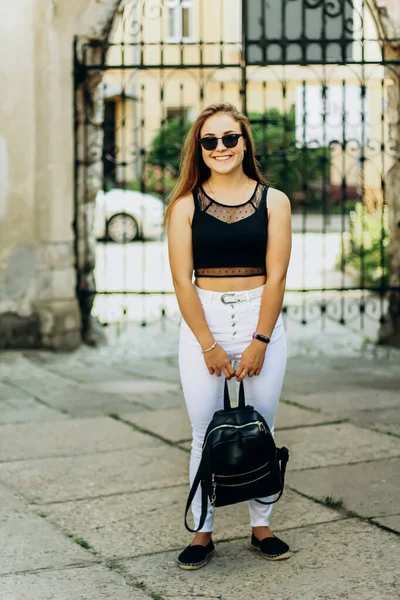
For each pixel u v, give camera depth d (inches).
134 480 208.1
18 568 158.9
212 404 153.3
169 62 925.2
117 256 686.5
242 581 152.3
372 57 837.8
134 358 358.6
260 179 156.9
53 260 365.1
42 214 364.2
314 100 613.3
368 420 257.3
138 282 562.9
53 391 301.1
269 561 160.6
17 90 358.3
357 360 350.3
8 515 186.2
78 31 360.8
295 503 190.4
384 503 189.3
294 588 148.8
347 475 208.7
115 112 951.0
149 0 510.0
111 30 366.3
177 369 337.7
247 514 185.5
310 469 213.5
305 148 379.6
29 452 230.4
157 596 147.4
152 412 270.5
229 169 148.4
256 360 148.9
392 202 376.5
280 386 155.1
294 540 170.4
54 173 361.4
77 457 225.9
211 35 922.7
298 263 656.4
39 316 368.5
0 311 366.6
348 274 596.7
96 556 165.0
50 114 359.6
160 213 775.7
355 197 967.6
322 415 263.3
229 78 933.2
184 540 172.2
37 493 199.9
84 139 368.5
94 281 382.9
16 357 355.6
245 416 146.1
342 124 378.0
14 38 356.5
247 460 142.6
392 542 168.1
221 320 150.9
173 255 151.3
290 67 890.7
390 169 376.2
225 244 149.3
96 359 355.9
